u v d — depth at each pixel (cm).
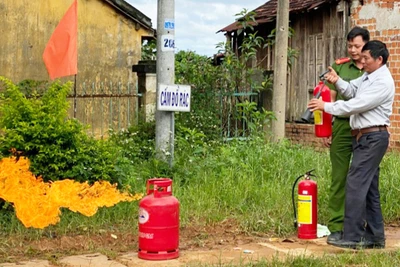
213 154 1166
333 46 1573
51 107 887
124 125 1502
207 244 785
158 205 701
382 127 768
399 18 1428
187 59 1527
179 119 1323
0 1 1451
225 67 1442
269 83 1454
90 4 1548
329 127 812
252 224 859
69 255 721
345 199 785
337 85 798
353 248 777
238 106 1388
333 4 1568
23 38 1483
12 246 743
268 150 1172
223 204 930
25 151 865
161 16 1035
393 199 973
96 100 1487
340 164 811
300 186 822
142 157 1119
